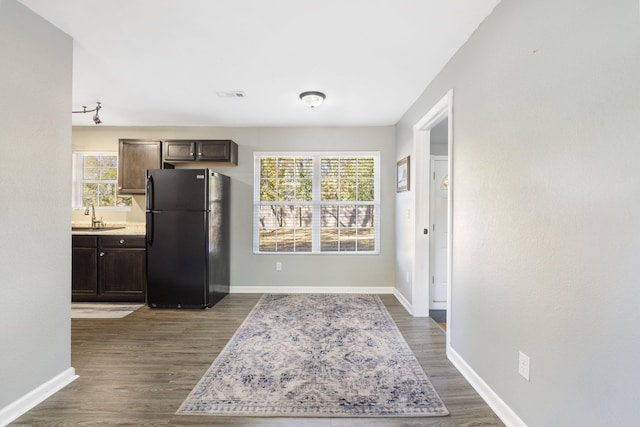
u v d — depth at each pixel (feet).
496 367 5.92
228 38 7.04
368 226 14.44
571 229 4.18
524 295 5.13
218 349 8.43
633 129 3.38
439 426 5.47
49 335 6.35
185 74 8.92
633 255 3.38
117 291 12.64
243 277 14.43
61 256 6.63
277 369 7.36
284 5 5.89
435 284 12.80
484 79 6.37
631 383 3.41
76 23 6.40
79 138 14.43
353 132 14.33
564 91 4.30
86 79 9.26
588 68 3.92
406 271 12.22
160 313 11.43
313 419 5.64
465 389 6.59
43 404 6.02
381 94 10.41
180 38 7.04
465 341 7.16
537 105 4.84
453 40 7.13
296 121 13.57
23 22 5.78
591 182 3.88
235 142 14.32
